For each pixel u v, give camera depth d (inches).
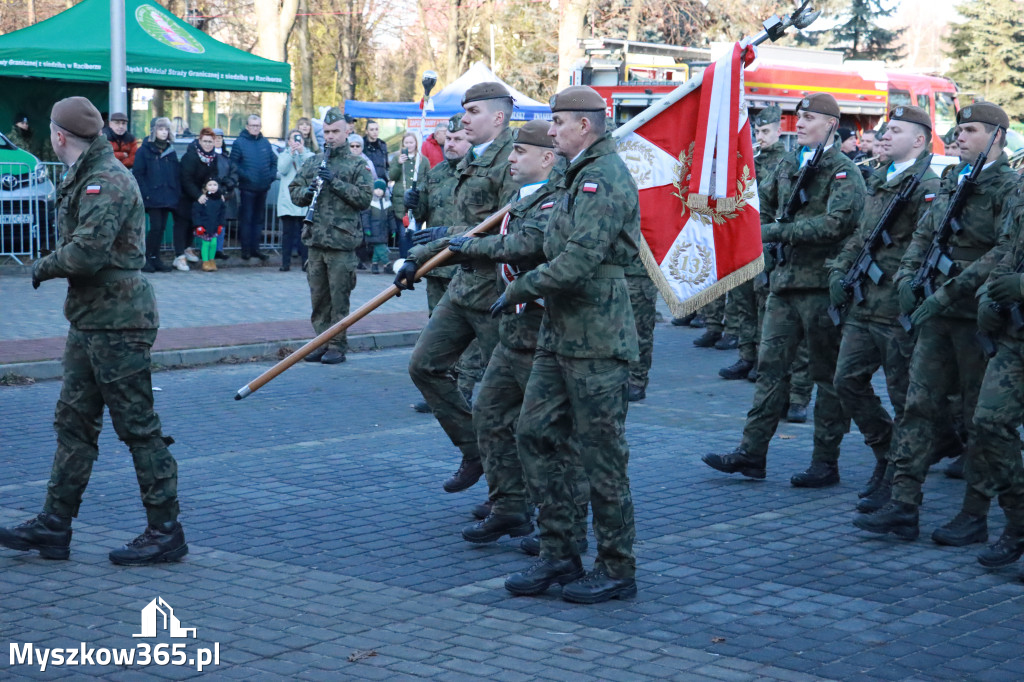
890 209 253.0
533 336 215.9
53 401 363.6
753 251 230.2
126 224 207.2
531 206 201.0
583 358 190.4
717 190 227.0
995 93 2030.0
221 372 422.3
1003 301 212.8
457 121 312.0
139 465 214.5
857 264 259.4
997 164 230.4
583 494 221.1
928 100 970.1
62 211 208.7
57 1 1722.4
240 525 242.1
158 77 695.7
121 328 208.2
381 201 692.1
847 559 226.4
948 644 183.0
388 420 349.7
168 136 648.4
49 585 203.2
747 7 1301.7
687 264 229.0
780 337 280.2
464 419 253.8
